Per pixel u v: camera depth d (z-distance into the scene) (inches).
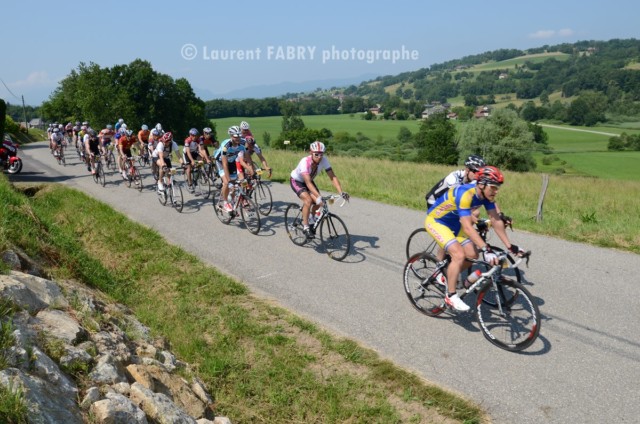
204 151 512.7
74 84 3065.9
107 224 375.6
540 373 171.3
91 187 595.8
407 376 171.8
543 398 157.6
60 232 294.0
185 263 296.4
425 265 223.6
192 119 2785.4
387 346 194.2
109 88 2394.2
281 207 449.7
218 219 410.0
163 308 228.8
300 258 304.2
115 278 263.1
